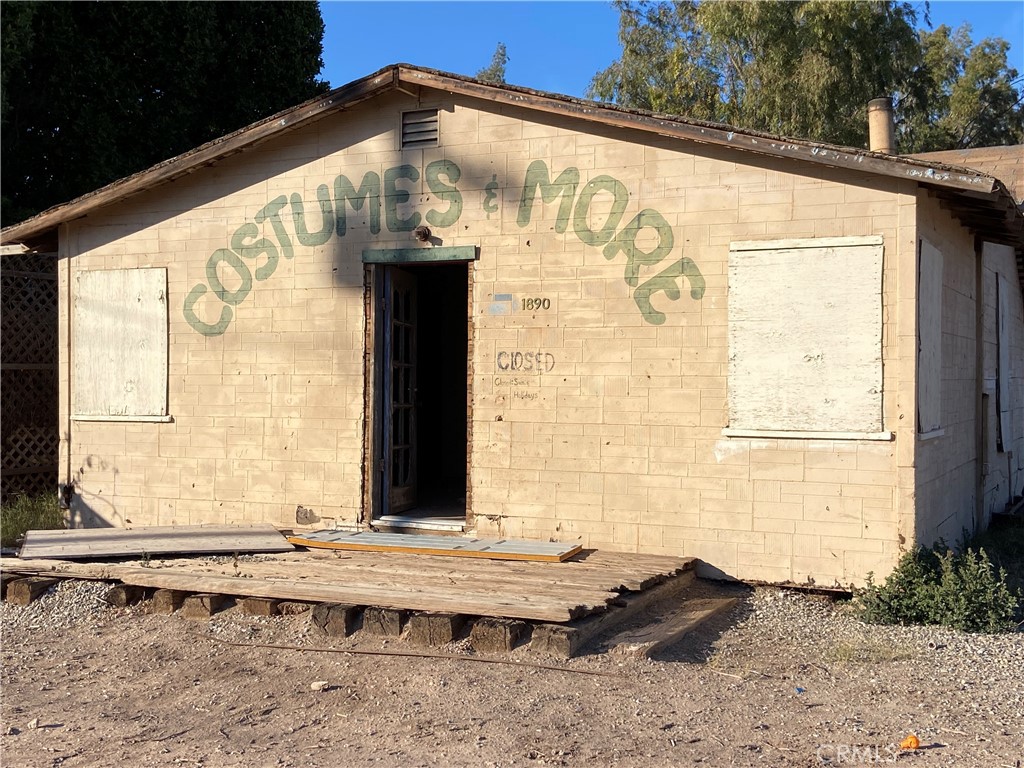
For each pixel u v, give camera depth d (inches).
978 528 455.8
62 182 730.8
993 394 502.6
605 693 232.4
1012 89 1456.7
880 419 323.0
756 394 339.9
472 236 382.3
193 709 235.5
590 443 363.9
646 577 305.4
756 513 339.6
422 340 584.4
